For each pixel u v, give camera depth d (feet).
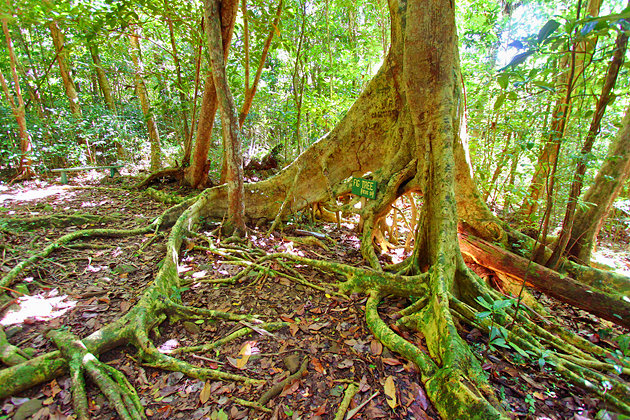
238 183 16.25
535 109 16.02
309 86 29.81
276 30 17.85
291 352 8.76
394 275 11.59
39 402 6.88
